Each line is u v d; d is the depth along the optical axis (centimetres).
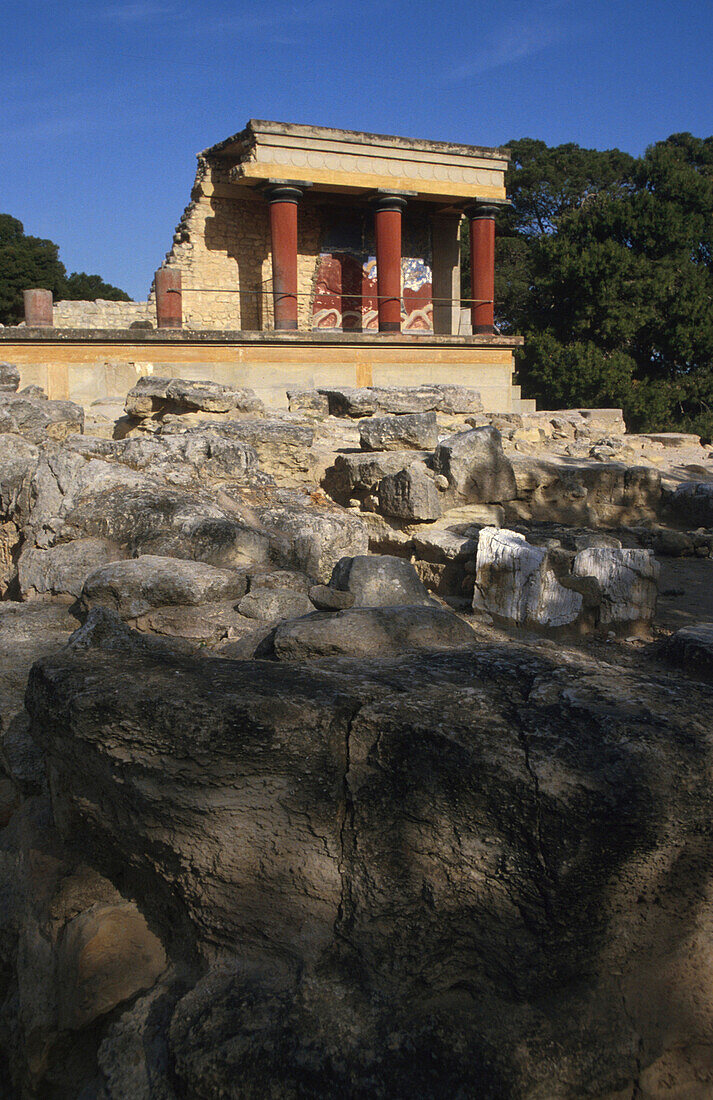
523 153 4119
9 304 3472
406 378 1775
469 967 236
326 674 269
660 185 3391
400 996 231
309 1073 214
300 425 960
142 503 577
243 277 2222
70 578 524
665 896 236
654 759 221
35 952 286
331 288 2266
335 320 2283
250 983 241
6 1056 310
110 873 293
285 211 1952
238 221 2200
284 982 240
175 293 1734
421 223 2309
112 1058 239
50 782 300
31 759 342
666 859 227
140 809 256
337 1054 217
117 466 646
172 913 274
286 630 334
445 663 280
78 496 602
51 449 764
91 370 1454
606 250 3033
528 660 279
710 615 575
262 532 572
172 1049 227
